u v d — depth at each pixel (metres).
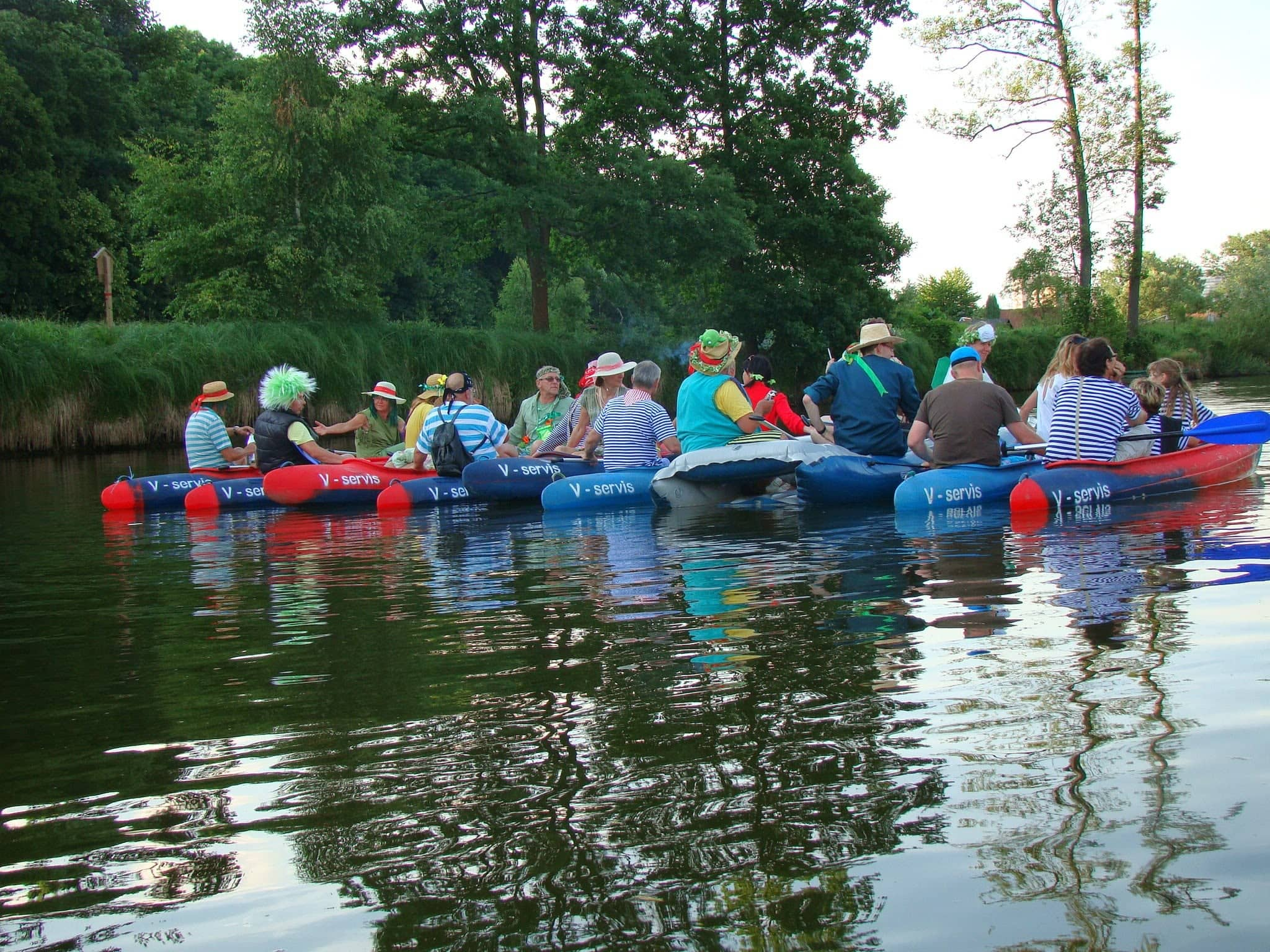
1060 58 25.67
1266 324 33.12
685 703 2.74
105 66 33.31
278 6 21.77
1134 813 1.97
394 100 24.89
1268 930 1.58
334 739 2.62
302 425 9.26
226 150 22.59
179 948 1.69
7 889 1.92
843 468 7.10
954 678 2.82
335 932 1.72
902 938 1.61
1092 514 5.89
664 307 28.92
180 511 8.70
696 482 7.57
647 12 26.34
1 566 5.76
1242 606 3.43
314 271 22.16
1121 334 28.27
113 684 3.24
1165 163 26.33
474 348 22.55
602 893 1.79
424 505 8.40
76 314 31.03
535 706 2.79
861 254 28.23
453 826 2.08
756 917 1.69
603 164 24.69
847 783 2.17
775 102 27.34
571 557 5.41
